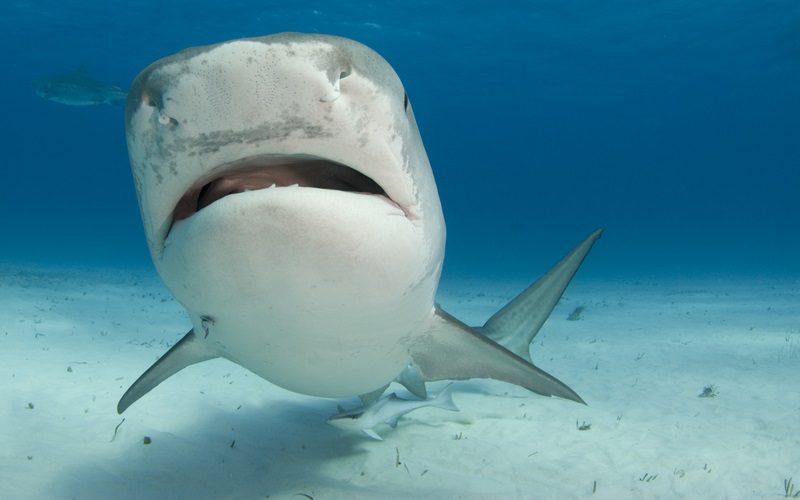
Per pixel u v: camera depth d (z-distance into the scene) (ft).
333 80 6.33
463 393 21.77
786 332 33.53
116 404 18.83
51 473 13.70
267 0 124.57
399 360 11.53
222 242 6.97
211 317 8.88
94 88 58.95
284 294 7.71
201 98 6.13
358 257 7.27
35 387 19.85
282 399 20.56
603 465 14.82
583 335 35.14
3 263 68.13
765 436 16.74
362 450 15.78
